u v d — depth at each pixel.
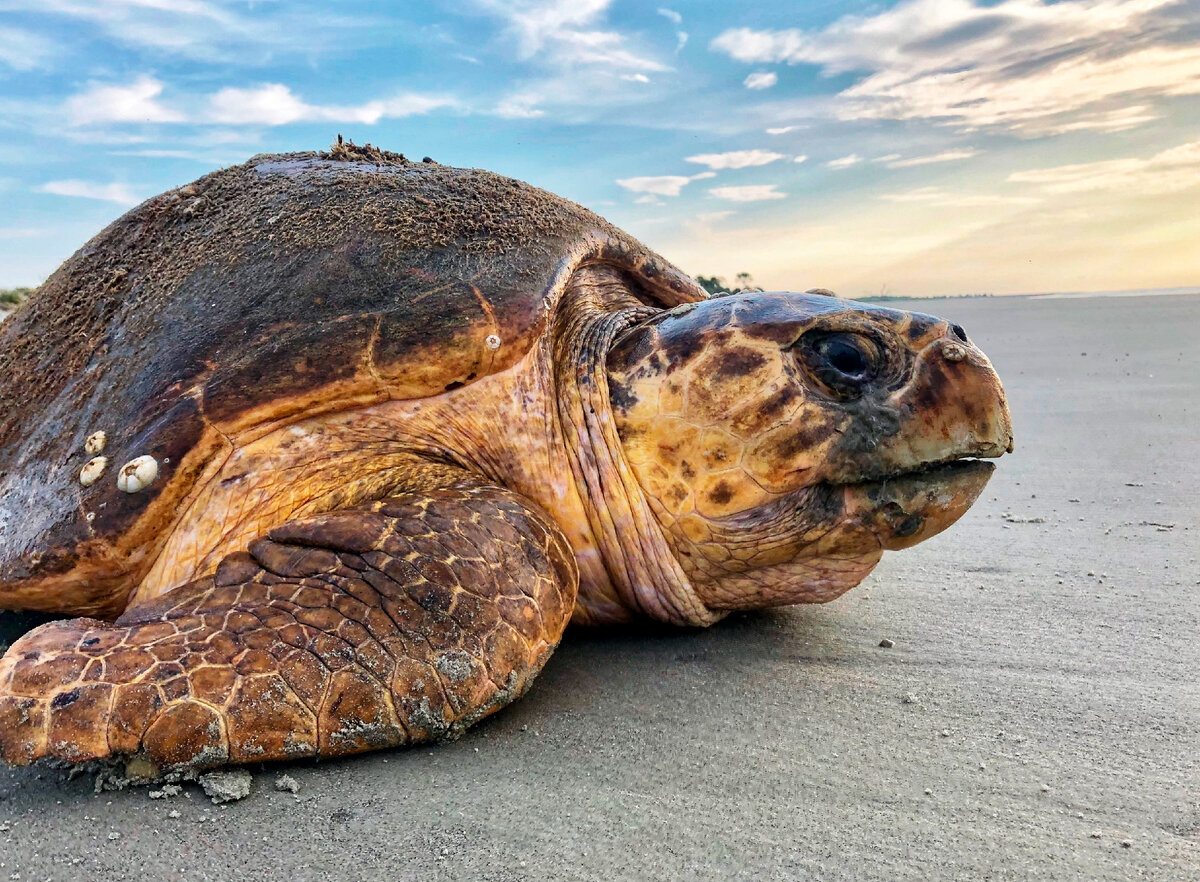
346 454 0.51
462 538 0.43
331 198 0.60
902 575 0.68
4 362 0.65
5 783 0.35
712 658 0.51
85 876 0.29
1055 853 0.31
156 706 0.34
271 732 0.35
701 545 0.52
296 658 0.37
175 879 0.29
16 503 0.52
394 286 0.53
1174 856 0.31
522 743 0.40
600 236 0.65
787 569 0.53
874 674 0.48
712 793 0.35
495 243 0.57
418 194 0.60
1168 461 1.07
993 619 0.57
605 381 0.53
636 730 0.41
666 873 0.30
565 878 0.30
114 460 0.48
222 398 0.48
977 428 0.49
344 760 0.38
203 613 0.39
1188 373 1.88
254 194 0.64
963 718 0.42
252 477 0.49
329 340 0.50
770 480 0.50
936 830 0.33
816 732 0.41
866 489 0.50
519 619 0.41
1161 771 0.36
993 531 0.80
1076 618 0.56
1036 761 0.38
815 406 0.49
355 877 0.30
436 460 0.53
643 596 0.54
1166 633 0.53
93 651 0.36
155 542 0.48
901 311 0.52
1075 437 1.27
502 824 0.33
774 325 0.50
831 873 0.30
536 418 0.54
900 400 0.49
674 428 0.51
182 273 0.58
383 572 0.40
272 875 0.30
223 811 0.33
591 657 0.52
